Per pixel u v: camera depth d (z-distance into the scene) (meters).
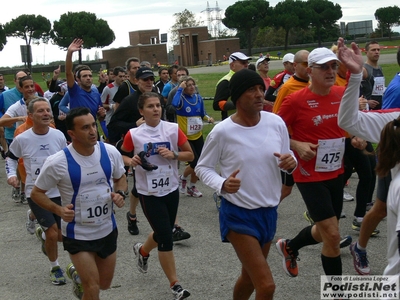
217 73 39.66
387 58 38.31
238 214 3.80
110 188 4.20
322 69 4.62
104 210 4.15
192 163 8.54
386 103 5.48
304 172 4.66
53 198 5.37
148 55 73.50
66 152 4.07
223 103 8.34
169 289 5.18
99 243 4.16
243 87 3.71
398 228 2.73
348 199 7.86
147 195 5.07
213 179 3.74
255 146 3.78
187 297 4.88
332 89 4.80
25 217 8.22
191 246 6.39
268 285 3.63
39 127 5.61
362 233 5.04
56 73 11.98
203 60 75.25
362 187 6.24
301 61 5.53
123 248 6.46
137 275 5.58
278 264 5.62
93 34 78.00
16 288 5.43
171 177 5.17
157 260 5.99
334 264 4.47
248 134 3.80
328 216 4.53
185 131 8.41
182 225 7.27
